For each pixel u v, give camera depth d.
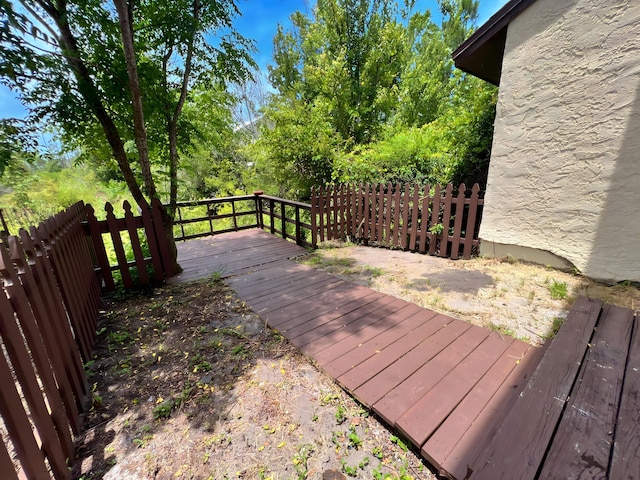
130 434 1.58
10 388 1.02
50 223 2.03
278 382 1.91
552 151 3.03
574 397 1.20
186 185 10.96
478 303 2.70
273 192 11.84
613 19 2.50
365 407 1.66
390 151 6.46
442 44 13.23
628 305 2.43
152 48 3.56
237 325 2.61
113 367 2.12
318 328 2.47
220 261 4.49
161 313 2.91
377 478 1.31
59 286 1.93
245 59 3.97
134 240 3.47
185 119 4.34
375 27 11.94
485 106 4.89
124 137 3.64
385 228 4.79
